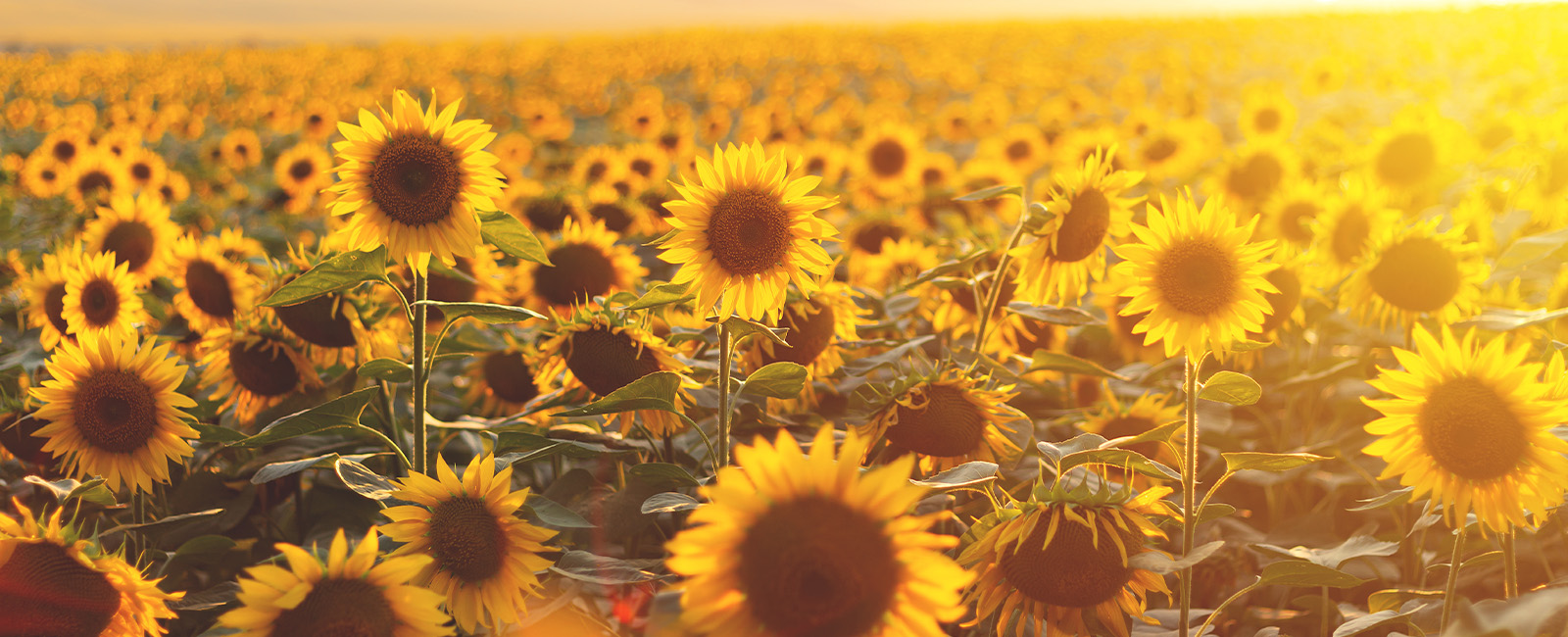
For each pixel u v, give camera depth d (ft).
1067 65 130.00
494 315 8.43
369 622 6.70
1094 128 44.75
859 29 256.32
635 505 9.93
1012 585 8.00
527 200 21.90
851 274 19.13
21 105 61.31
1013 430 9.61
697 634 5.41
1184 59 143.02
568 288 13.65
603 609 10.85
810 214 8.33
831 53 150.51
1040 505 7.73
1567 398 7.54
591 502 10.28
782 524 5.35
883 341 12.30
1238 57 145.69
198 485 11.45
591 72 128.77
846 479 5.38
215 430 9.18
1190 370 8.46
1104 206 10.37
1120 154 29.32
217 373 11.74
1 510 12.96
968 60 155.12
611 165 28.43
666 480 9.35
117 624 7.57
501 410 13.47
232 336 11.39
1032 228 10.21
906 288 14.74
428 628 6.86
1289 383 14.28
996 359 13.67
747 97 94.27
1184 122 33.71
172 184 29.45
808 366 11.69
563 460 12.67
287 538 11.66
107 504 9.37
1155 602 11.81
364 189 8.32
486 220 8.62
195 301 12.79
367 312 11.50
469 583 7.88
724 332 8.73
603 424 11.39
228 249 14.51
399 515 7.81
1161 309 8.39
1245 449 14.40
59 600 7.21
